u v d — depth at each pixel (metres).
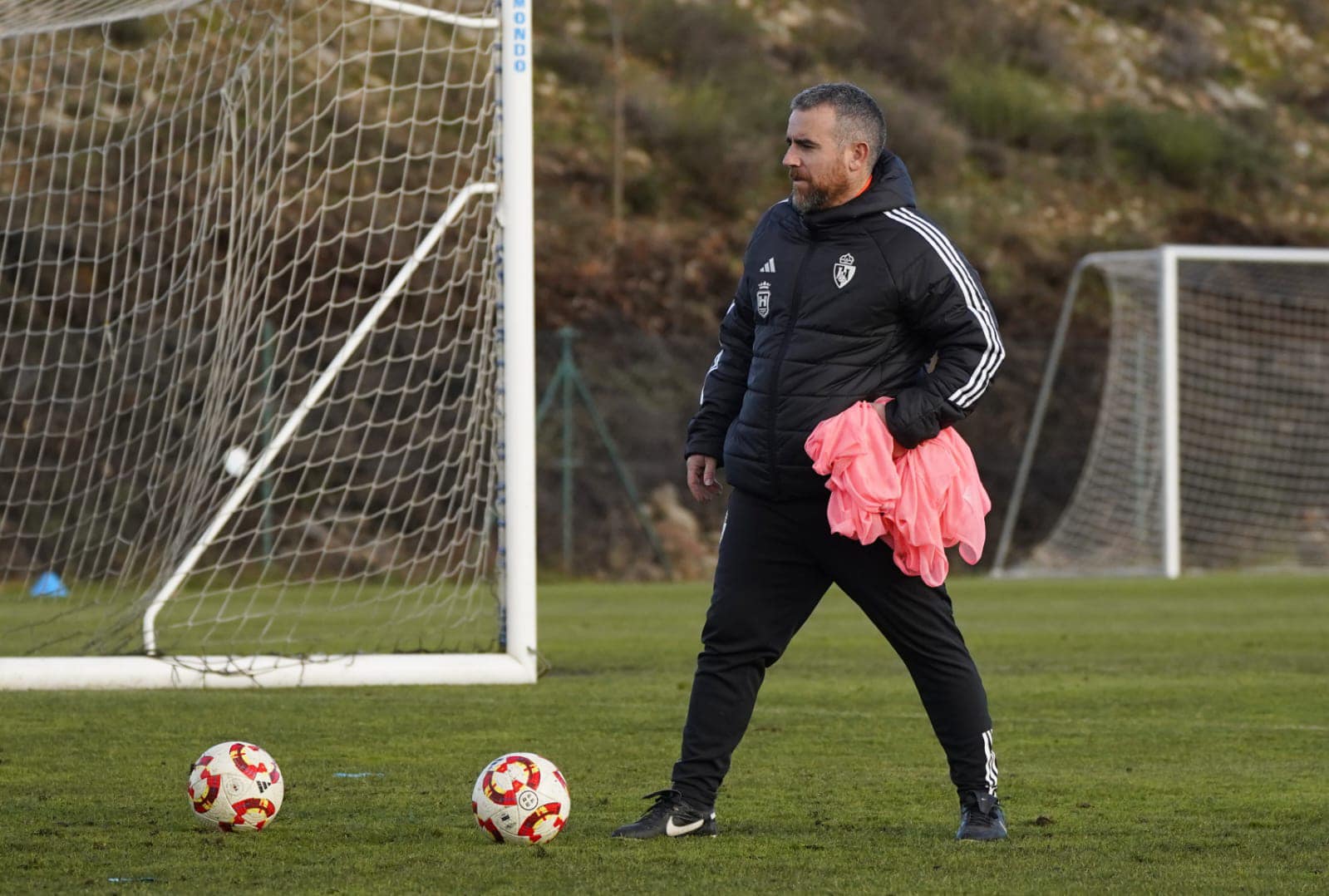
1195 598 60.44
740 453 15.55
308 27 86.00
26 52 78.00
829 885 13.11
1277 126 132.62
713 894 12.73
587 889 12.91
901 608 15.48
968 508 15.32
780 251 15.51
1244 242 115.62
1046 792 18.84
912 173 113.25
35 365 70.19
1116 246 111.81
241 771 15.62
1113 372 87.56
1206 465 97.88
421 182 84.00
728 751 15.77
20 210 73.50
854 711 27.30
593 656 38.34
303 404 32.53
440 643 40.44
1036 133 121.19
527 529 31.91
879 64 123.38
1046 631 45.72
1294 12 144.50
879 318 15.11
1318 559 94.06
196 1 35.88
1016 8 135.50
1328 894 12.88
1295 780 19.78
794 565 15.65
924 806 17.64
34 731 23.95
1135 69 134.75
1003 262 107.31
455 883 13.16
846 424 14.81
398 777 19.61
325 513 72.00
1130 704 28.66
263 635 40.09
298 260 36.41
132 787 18.58
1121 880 13.41
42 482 67.88
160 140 76.38
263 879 13.29
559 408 82.75
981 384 14.97
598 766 20.80
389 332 78.75
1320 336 104.31
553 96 106.31
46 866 13.87
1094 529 85.38
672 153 104.88
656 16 117.38
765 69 117.12
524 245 31.77
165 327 40.75
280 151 80.06
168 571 36.03
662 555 78.88
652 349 87.88
